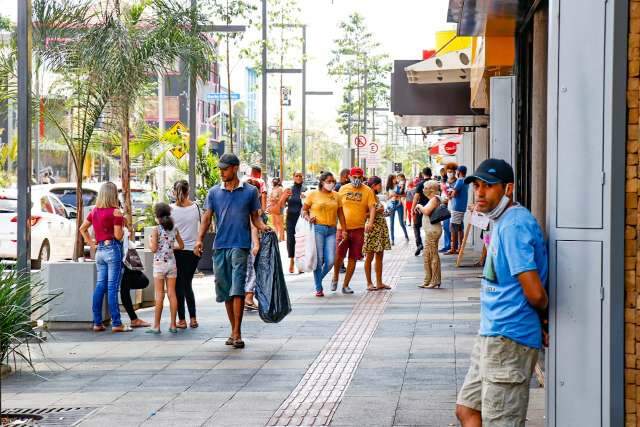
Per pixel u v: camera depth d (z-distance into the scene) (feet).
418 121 112.27
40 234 97.55
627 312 25.12
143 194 128.67
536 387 39.70
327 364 46.80
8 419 36.32
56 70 77.00
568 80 25.73
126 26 79.00
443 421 34.96
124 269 59.67
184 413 37.14
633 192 24.98
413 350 49.90
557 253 25.77
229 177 52.60
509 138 59.16
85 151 77.77
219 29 110.22
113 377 44.42
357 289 80.02
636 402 25.12
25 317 45.52
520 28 57.52
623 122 25.03
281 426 34.88
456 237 112.98
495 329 24.85
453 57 90.94
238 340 52.16
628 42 25.09
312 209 74.28
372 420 35.37
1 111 105.50
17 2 52.34
